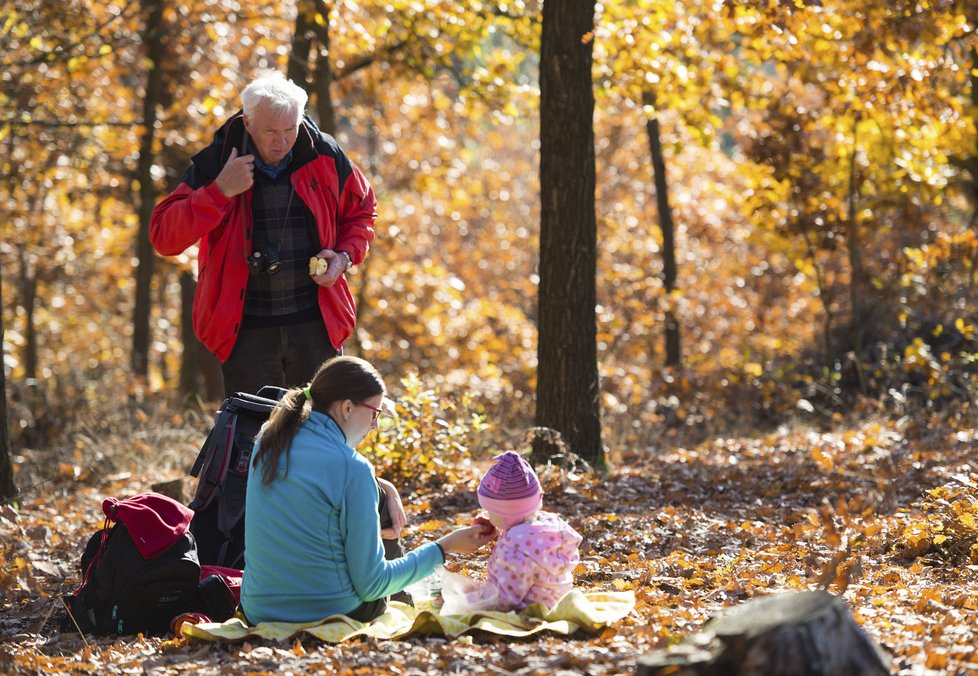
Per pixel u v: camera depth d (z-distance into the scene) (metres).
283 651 4.71
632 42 13.07
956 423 12.61
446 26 15.49
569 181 10.23
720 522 8.12
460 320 23.84
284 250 6.79
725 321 23.92
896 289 17.67
